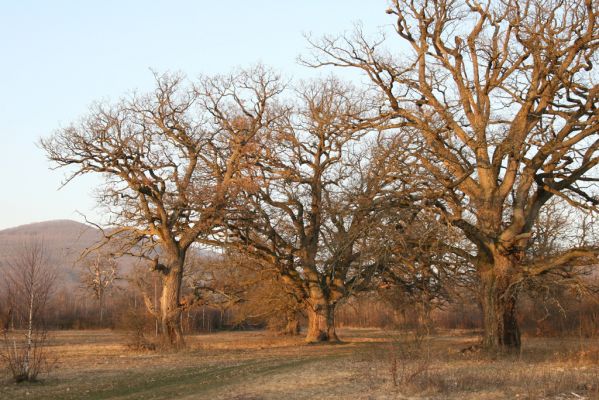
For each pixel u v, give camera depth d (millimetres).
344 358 25094
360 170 33031
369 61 26031
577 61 22594
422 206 23859
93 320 72750
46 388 20250
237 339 50562
